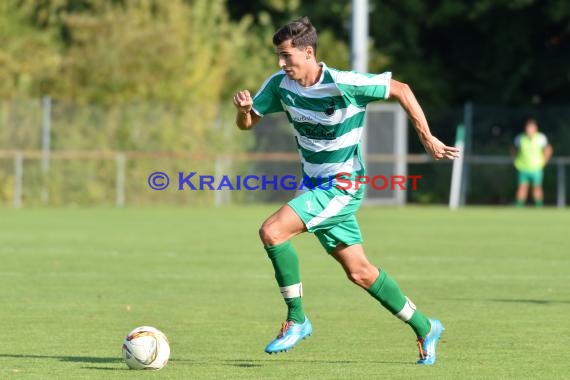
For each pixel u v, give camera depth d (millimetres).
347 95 22703
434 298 34781
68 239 56344
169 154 86188
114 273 41719
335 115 22906
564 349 25609
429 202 93562
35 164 85125
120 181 85938
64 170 85438
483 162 91125
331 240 23328
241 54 98688
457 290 36812
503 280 39594
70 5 99062
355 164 23391
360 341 26953
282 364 23703
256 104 23656
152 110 86500
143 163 86250
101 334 27875
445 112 92938
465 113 91750
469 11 100000
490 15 101625
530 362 23891
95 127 85938
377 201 88312
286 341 23000
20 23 96938
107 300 34344
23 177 85000
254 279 40000
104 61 89312
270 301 34219
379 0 103188
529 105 105375
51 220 70125
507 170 91875
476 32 104125
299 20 22875
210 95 92562
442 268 43469
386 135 88062
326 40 100688
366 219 72750
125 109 86188
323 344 26516
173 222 68875
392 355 24938
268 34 102688
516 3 97000
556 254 49062
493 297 35031
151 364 22609
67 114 85438
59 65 91188
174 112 86812
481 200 92125
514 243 54562
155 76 90188
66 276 40688
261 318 30703
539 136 86062
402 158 88062
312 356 24781
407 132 94562
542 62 103438
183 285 38156
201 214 76688
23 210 80188
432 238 57594
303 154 23656
